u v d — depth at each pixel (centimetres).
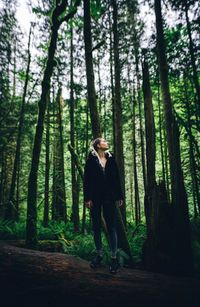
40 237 829
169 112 638
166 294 343
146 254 456
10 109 1331
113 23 1002
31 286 334
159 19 693
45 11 851
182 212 439
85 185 422
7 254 407
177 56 842
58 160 1539
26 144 1602
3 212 1490
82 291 335
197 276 415
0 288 325
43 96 600
